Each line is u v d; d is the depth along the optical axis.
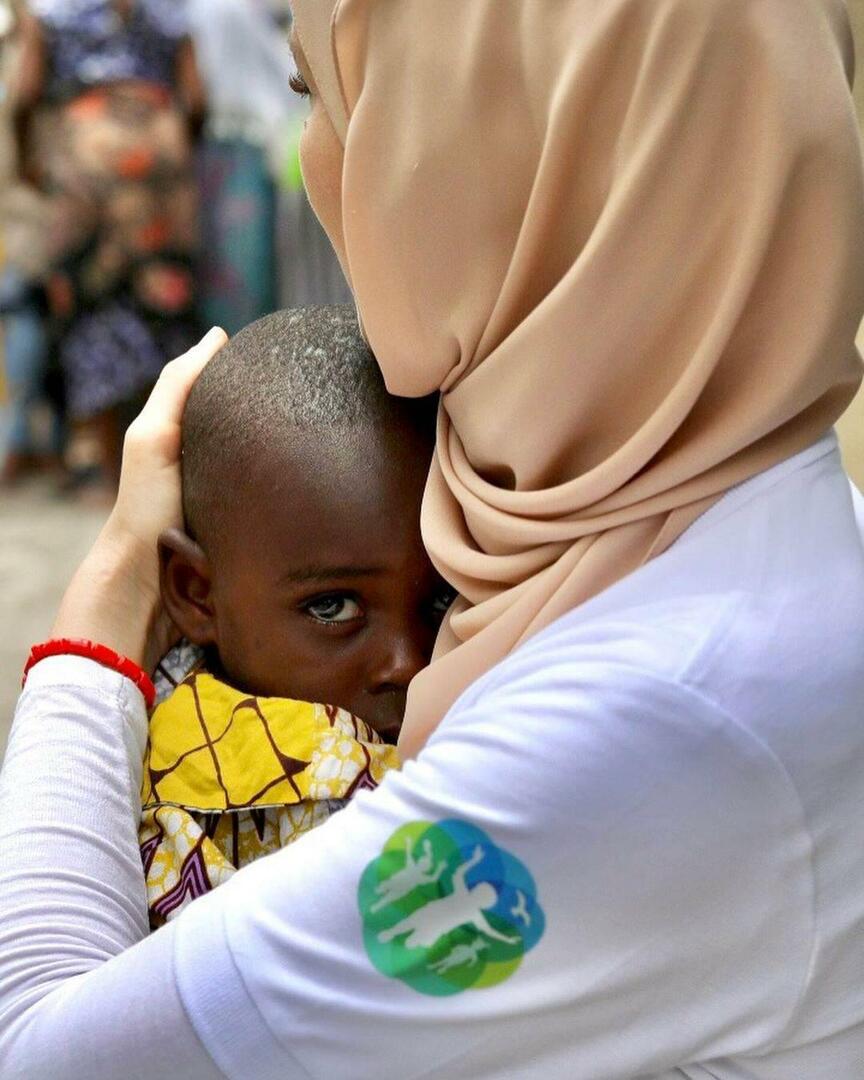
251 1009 0.77
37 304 4.62
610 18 0.80
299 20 0.98
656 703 0.75
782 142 0.78
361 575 1.04
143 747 1.10
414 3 0.90
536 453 0.87
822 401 0.87
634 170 0.80
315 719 1.05
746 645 0.77
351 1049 0.77
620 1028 0.79
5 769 1.04
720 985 0.79
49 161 4.24
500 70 0.88
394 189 0.91
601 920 0.76
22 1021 0.86
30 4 4.12
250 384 1.10
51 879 0.95
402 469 1.04
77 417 4.55
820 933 0.80
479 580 0.92
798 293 0.80
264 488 1.05
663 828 0.75
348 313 1.18
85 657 1.11
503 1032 0.77
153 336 4.39
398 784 0.78
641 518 0.84
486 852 0.75
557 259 0.87
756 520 0.82
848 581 0.81
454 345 0.94
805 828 0.78
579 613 0.82
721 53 0.78
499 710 0.78
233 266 4.46
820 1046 0.84
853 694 0.79
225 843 1.07
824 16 0.81
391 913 0.76
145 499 1.17
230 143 4.34
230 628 1.11
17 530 4.40
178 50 4.20
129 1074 0.80
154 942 0.81
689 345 0.82
